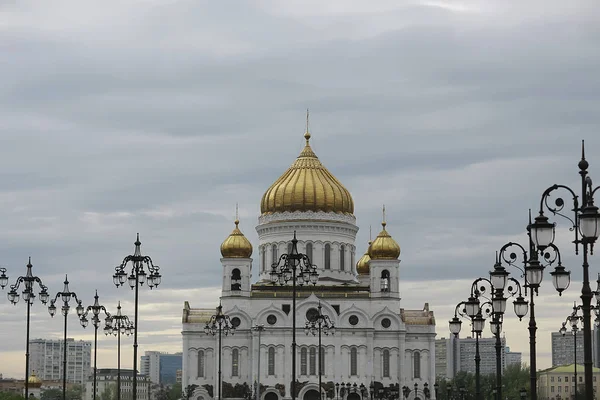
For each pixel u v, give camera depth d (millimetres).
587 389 51656
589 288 52500
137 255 114312
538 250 60812
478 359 103312
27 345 124688
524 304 83500
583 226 52438
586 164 53875
